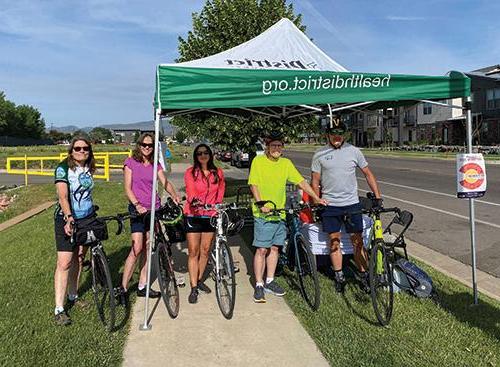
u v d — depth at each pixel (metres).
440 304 4.99
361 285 5.44
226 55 5.57
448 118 53.72
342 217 5.27
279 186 5.17
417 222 10.12
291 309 4.92
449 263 6.98
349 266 6.09
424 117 58.84
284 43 5.98
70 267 4.82
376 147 65.38
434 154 39.56
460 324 4.47
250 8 12.04
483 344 4.05
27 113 108.69
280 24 6.21
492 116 44.91
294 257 5.57
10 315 4.72
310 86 4.87
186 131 12.82
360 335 4.24
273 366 3.75
